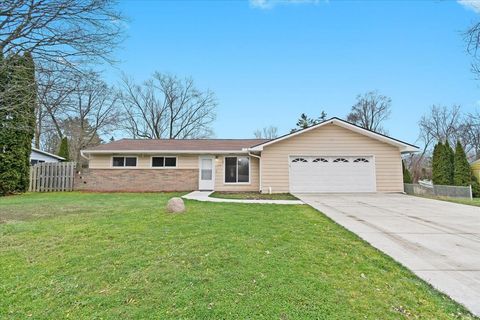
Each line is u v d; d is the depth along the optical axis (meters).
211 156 16.62
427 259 4.12
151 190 15.99
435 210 8.62
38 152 21.05
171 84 34.16
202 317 2.54
